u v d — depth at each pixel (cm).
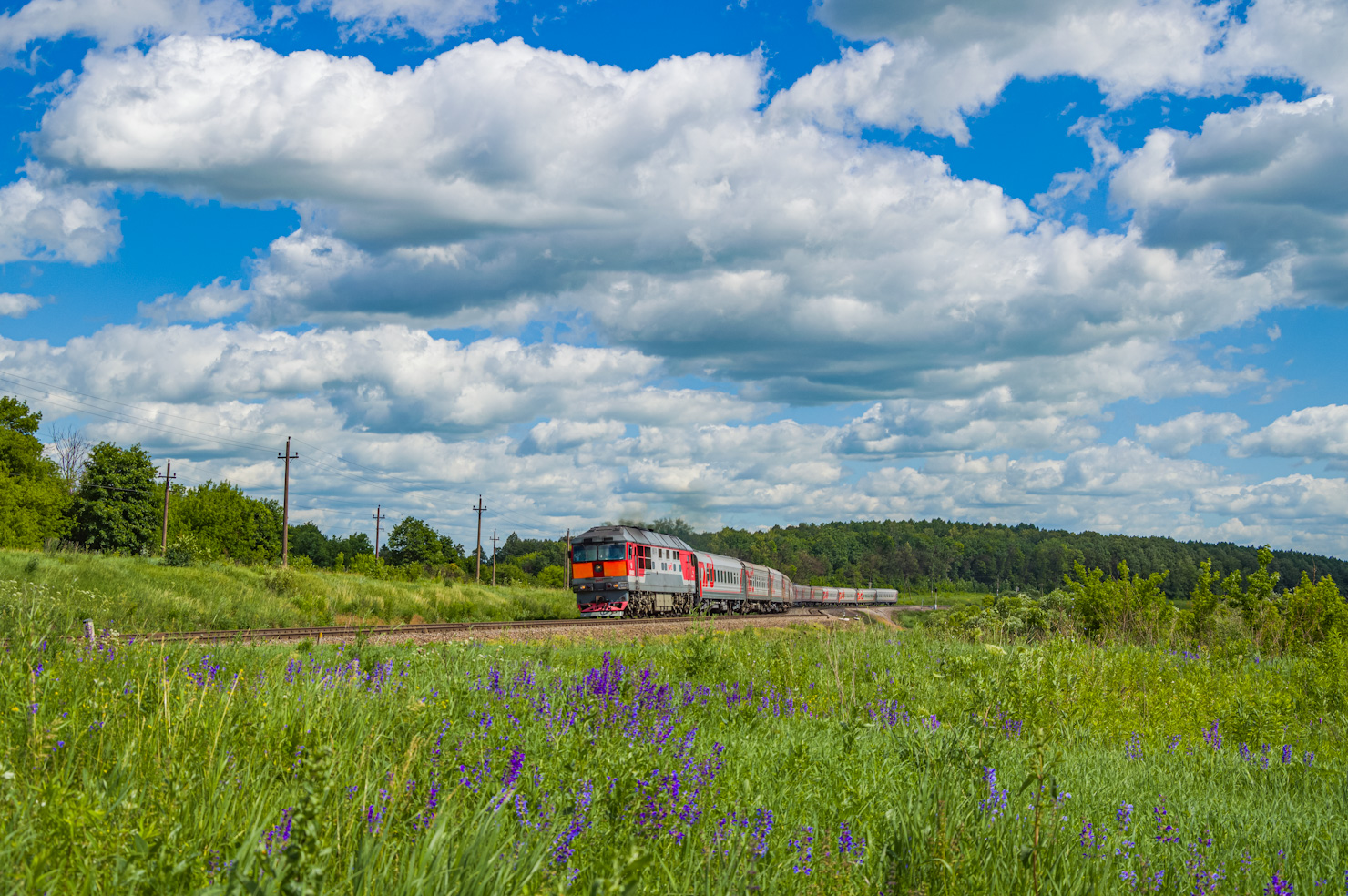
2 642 684
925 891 393
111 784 394
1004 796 520
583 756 514
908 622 3148
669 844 411
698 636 1221
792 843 436
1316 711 1050
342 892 312
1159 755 824
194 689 567
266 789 418
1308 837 565
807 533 18038
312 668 825
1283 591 1997
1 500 5328
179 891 296
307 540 11762
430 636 1850
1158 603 2045
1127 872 446
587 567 3500
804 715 886
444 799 404
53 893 280
